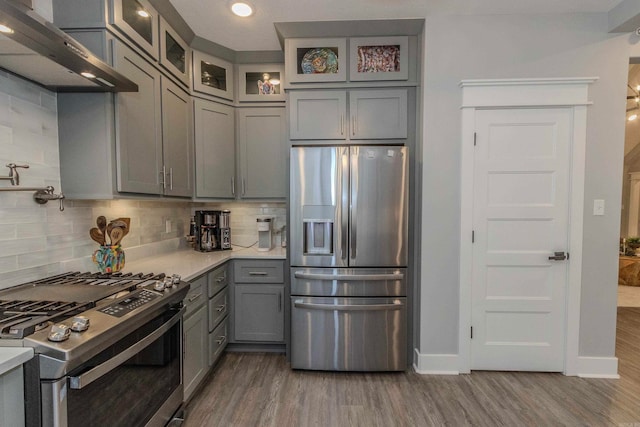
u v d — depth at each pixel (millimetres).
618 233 2246
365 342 2314
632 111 5020
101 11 1523
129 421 1259
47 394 925
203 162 2570
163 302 1400
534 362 2330
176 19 2178
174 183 2217
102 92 1597
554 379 2252
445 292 2334
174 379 1605
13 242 1423
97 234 1758
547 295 2309
